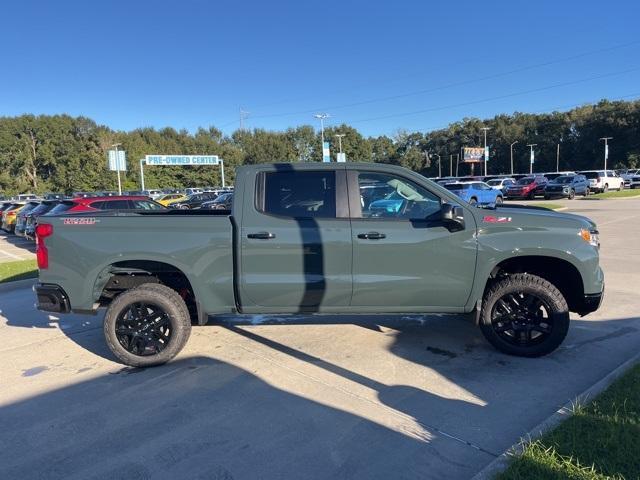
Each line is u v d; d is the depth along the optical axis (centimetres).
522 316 472
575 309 493
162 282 512
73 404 400
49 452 329
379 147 12406
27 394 421
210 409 385
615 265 916
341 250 454
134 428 359
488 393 401
